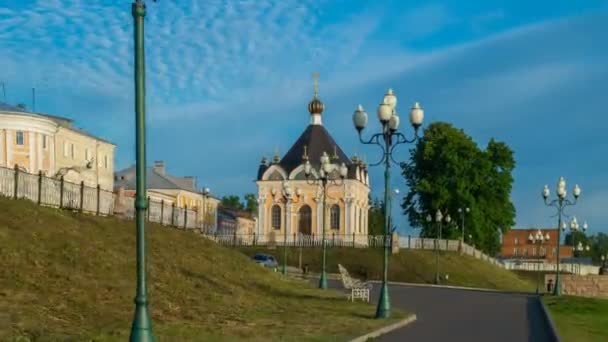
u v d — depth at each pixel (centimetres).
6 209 2389
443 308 2642
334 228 6844
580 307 2870
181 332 1520
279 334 1577
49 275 1898
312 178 6116
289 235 6556
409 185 7569
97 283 1966
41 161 6550
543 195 3966
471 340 1692
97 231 2656
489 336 1784
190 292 2223
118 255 2381
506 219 7662
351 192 6812
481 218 7394
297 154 7262
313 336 1561
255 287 2764
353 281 2781
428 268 5884
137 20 1086
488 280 6084
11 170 2602
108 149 8238
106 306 1748
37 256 2027
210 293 2283
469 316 2327
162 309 1870
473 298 3291
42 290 1750
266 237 6638
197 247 3219
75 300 1734
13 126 6388
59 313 1581
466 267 6262
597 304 2986
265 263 5228
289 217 6969
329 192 6850
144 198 1095
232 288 2502
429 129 7462
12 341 1241
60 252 2155
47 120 6594
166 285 2216
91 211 3072
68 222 2594
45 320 1477
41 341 1284
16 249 2008
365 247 6294
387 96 2252
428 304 2831
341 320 1923
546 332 1895
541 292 4144
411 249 6372
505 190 7606
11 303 1572
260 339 1490
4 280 1742
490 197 7544
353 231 6850
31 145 6469
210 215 9850
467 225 7319
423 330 1883
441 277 5684
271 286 2897
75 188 2966
